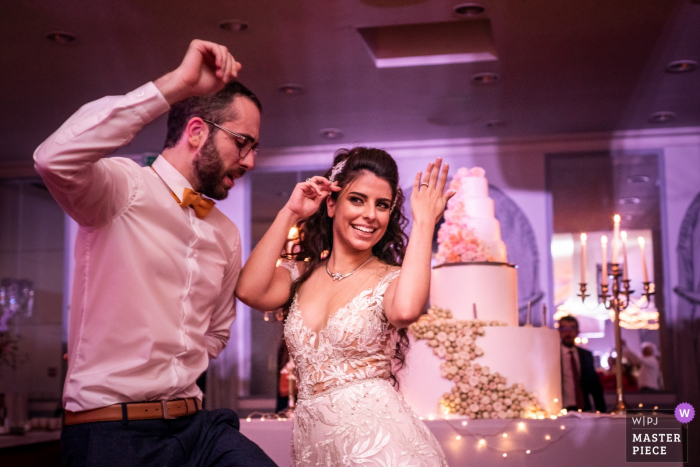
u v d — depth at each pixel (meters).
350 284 2.24
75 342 1.95
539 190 8.75
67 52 6.32
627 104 7.64
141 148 8.79
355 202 2.24
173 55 6.40
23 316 9.69
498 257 4.27
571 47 6.23
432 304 4.11
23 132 8.40
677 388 8.31
